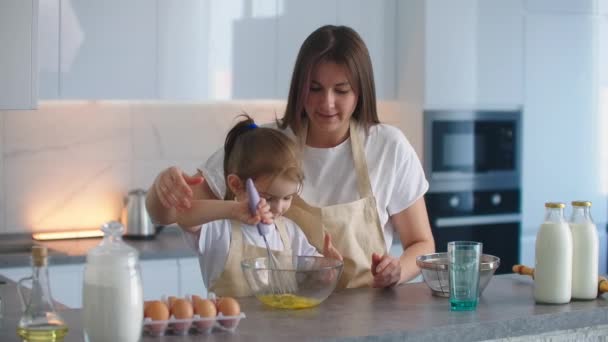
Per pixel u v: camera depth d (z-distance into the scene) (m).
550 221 2.25
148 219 4.16
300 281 2.12
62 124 4.21
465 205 4.52
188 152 4.45
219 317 1.92
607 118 4.84
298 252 2.53
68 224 4.25
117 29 3.94
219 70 4.13
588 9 4.75
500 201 4.61
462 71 4.43
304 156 2.60
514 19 4.55
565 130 4.74
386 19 4.49
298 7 4.28
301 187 2.58
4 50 3.42
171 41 4.04
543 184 4.72
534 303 2.25
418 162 2.65
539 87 4.64
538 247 2.25
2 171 4.12
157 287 3.82
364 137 2.59
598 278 2.37
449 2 4.38
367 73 2.45
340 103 2.42
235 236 2.39
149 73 4.01
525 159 4.66
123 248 1.82
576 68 4.74
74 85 3.88
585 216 2.31
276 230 2.49
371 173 2.59
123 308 1.78
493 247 4.62
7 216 4.14
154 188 2.18
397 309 2.17
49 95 3.84
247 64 4.19
